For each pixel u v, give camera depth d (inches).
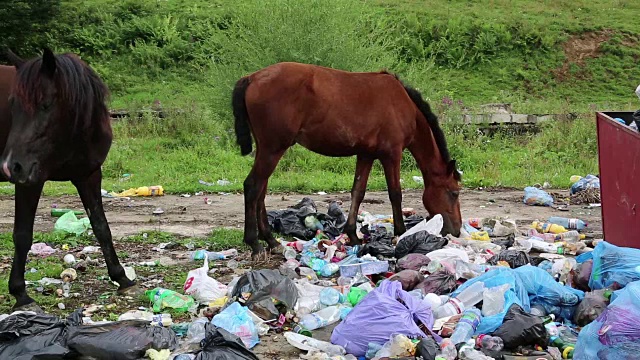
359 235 353.7
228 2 1176.8
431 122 345.7
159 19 1096.2
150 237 364.8
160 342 212.2
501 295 233.0
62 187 533.0
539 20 1165.1
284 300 243.1
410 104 341.1
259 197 326.0
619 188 288.5
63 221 372.5
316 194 517.3
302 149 641.0
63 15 1069.8
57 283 280.5
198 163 627.5
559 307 242.1
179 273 298.7
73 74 236.4
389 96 332.8
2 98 250.8
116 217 422.0
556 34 1131.3
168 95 951.0
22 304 248.7
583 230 393.4
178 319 244.1
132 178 572.1
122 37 1074.1
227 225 400.2
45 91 230.2
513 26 1138.7
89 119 241.3
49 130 233.5
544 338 217.5
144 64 1034.1
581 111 771.4
